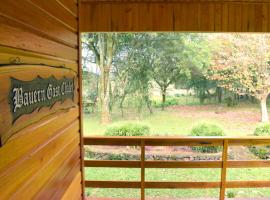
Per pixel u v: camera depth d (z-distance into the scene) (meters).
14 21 0.83
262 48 7.21
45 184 1.10
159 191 4.42
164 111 8.48
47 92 1.11
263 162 3.16
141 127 5.91
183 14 3.26
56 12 1.25
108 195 4.37
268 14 3.31
